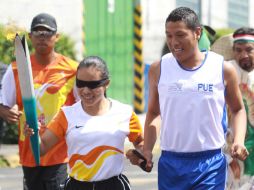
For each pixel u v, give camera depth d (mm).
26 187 12375
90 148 10289
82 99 10305
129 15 35250
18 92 12125
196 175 10367
